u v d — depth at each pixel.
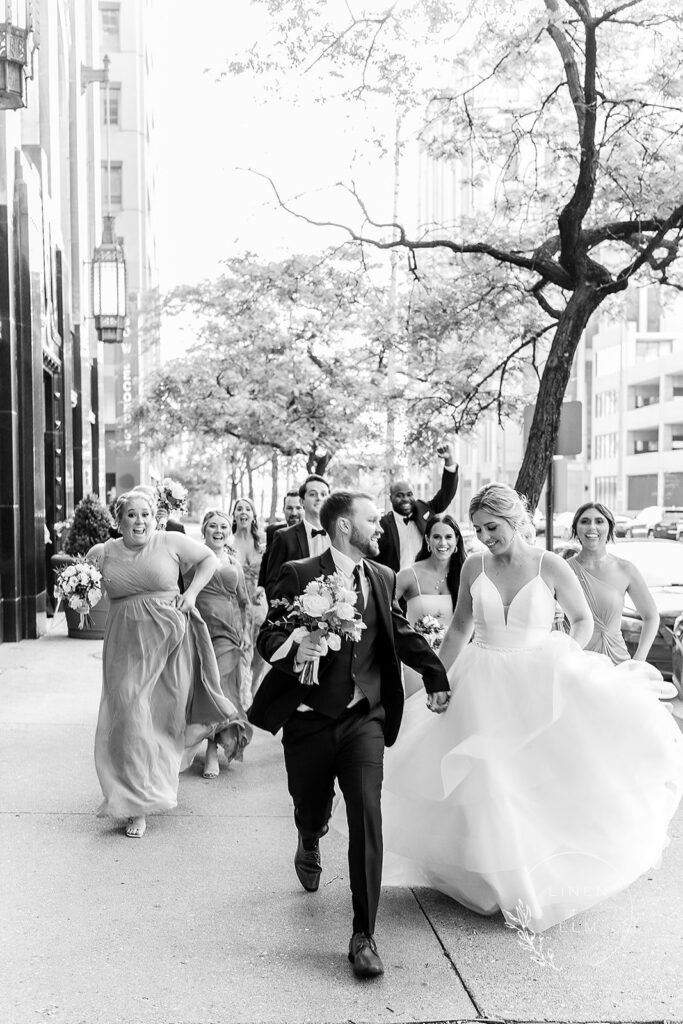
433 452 17.08
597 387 79.81
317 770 4.47
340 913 4.73
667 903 4.91
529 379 17.95
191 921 4.62
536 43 12.42
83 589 6.18
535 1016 3.76
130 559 6.27
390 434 22.66
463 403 16.88
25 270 13.72
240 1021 3.70
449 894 4.83
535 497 12.80
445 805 4.68
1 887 5.02
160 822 6.14
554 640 4.82
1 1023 3.65
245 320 22.16
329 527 4.62
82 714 9.12
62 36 20.03
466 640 5.16
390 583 4.63
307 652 4.26
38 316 14.33
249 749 8.22
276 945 4.36
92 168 26.41
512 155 14.20
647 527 44.44
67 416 19.50
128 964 4.16
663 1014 3.78
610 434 76.75
